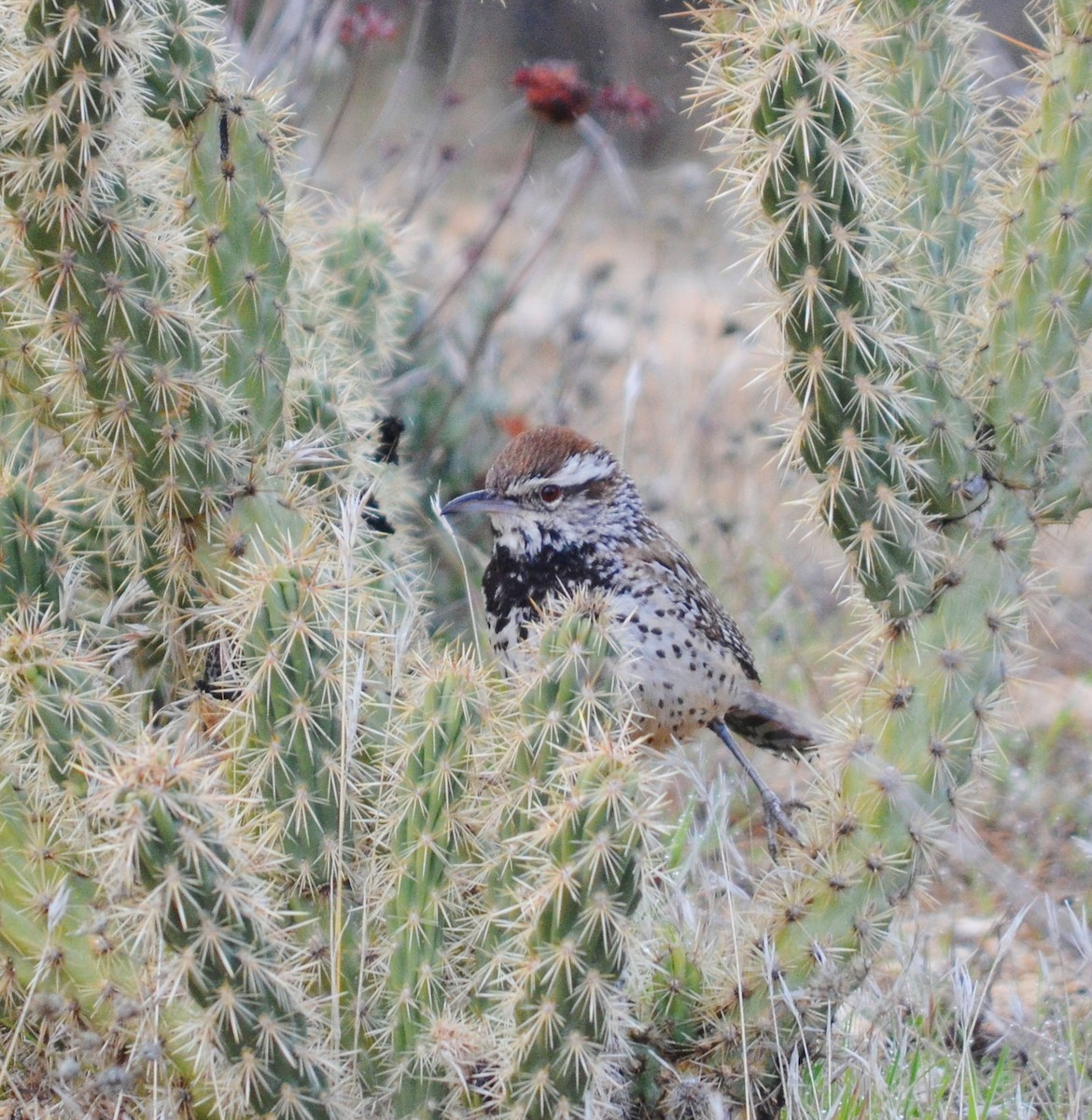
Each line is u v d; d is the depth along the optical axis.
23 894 4.36
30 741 4.38
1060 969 6.36
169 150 5.82
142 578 5.52
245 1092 3.94
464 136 14.65
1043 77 5.46
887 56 5.94
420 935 4.53
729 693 6.85
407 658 5.46
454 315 10.60
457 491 9.57
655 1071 5.00
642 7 16.48
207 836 3.75
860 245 4.94
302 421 6.25
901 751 5.16
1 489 4.95
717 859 7.15
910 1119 5.28
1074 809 8.11
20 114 4.82
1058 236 5.36
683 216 14.77
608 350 12.61
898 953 6.20
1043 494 5.45
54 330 5.13
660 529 7.03
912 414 5.16
